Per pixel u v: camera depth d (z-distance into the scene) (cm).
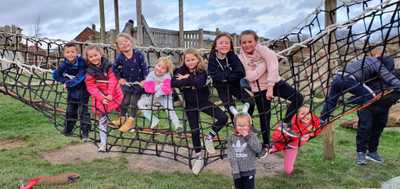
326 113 461
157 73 484
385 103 555
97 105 499
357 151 582
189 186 495
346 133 806
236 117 420
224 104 449
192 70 445
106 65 496
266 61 437
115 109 505
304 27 519
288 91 454
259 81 448
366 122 566
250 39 436
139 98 502
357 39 418
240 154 423
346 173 545
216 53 441
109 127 517
